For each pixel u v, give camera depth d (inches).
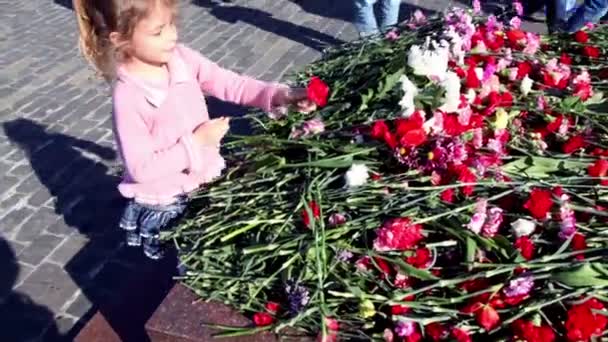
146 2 82.9
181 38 260.2
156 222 96.3
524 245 71.7
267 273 79.0
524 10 238.8
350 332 71.9
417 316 69.9
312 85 94.7
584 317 62.5
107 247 155.0
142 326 126.3
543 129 92.7
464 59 104.9
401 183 81.3
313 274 75.4
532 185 79.4
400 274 72.9
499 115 90.6
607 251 70.6
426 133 85.0
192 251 83.7
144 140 90.3
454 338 68.0
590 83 103.6
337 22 265.7
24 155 191.0
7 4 314.7
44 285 145.4
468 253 72.2
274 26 266.1
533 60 107.7
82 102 217.9
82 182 177.9
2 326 136.0
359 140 88.7
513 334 67.2
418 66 92.7
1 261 152.4
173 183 94.3
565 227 72.4
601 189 79.2
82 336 98.7
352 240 77.8
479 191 80.4
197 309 78.2
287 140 91.7
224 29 266.7
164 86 92.4
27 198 173.2
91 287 143.9
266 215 83.4
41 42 267.3
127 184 97.1
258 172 90.3
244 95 102.2
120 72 90.4
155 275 141.8
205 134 89.3
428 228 77.7
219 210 89.0
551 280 68.6
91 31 88.2
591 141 90.5
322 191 83.4
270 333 74.2
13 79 235.9
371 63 108.5
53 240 158.4
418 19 123.5
